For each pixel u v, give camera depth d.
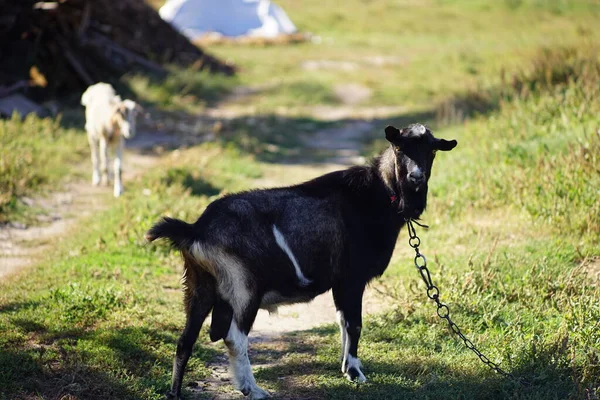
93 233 9.52
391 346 6.30
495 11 40.66
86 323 6.50
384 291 7.71
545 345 5.77
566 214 8.69
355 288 5.55
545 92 13.40
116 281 7.68
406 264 8.32
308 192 5.47
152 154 15.35
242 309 5.14
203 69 26.38
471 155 12.02
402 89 25.00
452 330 6.21
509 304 6.85
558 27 36.12
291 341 6.66
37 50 18.66
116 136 12.02
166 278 8.19
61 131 15.40
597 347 5.80
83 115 17.41
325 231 5.39
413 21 39.69
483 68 26.94
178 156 14.45
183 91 22.42
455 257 8.20
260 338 6.79
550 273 7.17
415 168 5.33
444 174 11.47
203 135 17.22
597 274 6.89
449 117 17.19
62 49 19.17
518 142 11.47
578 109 11.81
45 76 19.03
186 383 5.60
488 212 9.73
